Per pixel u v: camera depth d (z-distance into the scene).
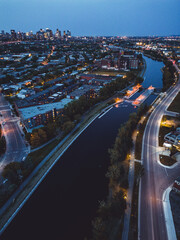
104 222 73.06
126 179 96.81
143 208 82.56
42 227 81.19
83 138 150.25
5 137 147.88
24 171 104.69
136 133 148.50
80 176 110.31
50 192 99.19
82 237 76.75
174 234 71.44
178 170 106.12
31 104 193.88
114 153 112.69
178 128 143.38
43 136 136.38
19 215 86.44
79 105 190.38
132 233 71.81
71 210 88.75
